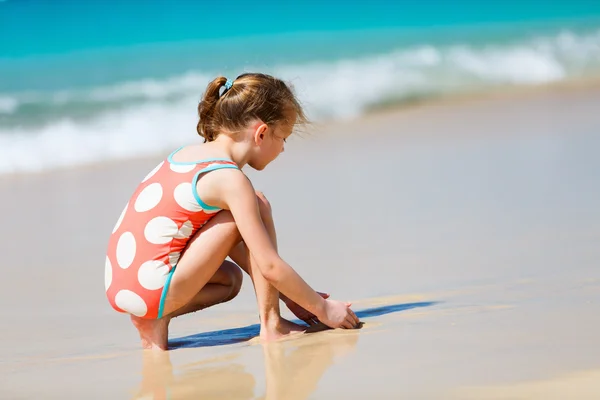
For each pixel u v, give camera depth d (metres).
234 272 3.30
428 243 4.75
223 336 3.18
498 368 2.24
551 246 4.34
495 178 6.77
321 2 23.55
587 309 2.88
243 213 2.83
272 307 2.98
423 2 23.56
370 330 2.91
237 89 3.03
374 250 4.69
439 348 2.53
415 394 2.10
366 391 2.16
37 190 7.89
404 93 13.46
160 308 2.90
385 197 6.39
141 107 12.10
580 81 14.05
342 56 16.61
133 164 9.27
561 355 2.31
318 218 5.78
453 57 16.11
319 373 2.38
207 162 2.91
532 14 22.00
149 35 19.81
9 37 19.02
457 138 9.43
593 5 22.41
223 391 2.30
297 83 13.92
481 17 21.95
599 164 7.00
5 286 4.41
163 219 2.88
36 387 2.51
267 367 2.51
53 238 5.78
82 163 9.38
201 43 19.25
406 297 3.54
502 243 4.55
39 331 3.44
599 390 2.00
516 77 14.66
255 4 22.84
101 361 2.82
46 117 11.39
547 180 6.46
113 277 2.96
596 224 4.81
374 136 10.14
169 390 2.36
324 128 11.02
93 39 19.20
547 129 9.47
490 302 3.21
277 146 3.14
